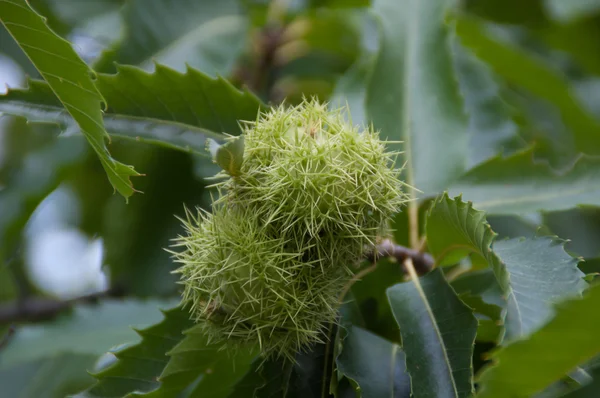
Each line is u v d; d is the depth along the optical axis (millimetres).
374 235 687
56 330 840
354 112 807
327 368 693
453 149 762
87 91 673
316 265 677
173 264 863
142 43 831
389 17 792
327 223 674
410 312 681
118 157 875
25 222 852
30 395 870
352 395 688
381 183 682
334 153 677
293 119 685
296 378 692
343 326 693
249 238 671
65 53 666
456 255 717
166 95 730
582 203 736
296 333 675
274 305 670
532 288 669
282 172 674
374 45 881
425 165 761
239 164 674
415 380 666
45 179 844
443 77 778
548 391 648
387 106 775
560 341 602
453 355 669
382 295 721
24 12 658
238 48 852
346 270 686
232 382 706
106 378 709
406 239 746
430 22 790
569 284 669
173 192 869
